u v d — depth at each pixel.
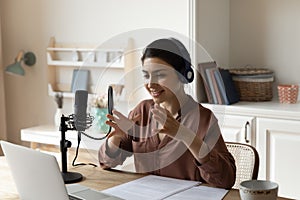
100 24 3.71
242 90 3.24
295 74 3.31
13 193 1.73
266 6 3.36
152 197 1.62
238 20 3.49
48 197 1.45
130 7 3.56
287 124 2.84
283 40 3.33
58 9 3.90
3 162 2.17
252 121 2.95
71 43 3.87
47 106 4.07
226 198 1.61
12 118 4.26
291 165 2.86
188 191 1.69
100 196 1.62
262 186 1.45
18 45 4.14
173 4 3.37
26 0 4.05
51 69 3.95
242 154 2.08
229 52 3.55
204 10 3.13
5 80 4.24
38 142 3.69
